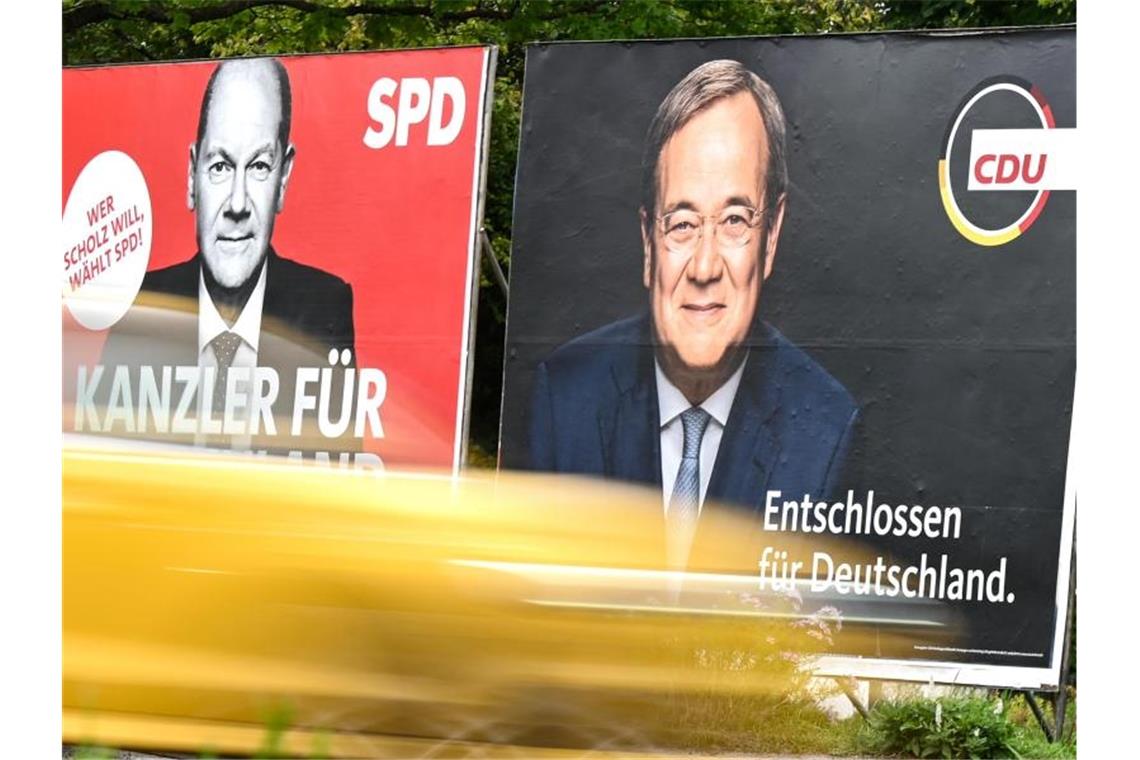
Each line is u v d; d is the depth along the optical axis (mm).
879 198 13359
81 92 15695
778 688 12000
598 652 9758
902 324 13250
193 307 15273
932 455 13078
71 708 10180
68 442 15531
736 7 21781
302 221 14914
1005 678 12789
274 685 9773
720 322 13680
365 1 21266
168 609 10008
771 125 13625
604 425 13938
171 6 20781
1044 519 12789
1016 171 13023
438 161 14531
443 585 9562
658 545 13680
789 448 13445
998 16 20594
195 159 15328
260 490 10062
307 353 14805
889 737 12383
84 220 15680
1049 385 12852
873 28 22500
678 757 10367
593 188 14062
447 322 14398
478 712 9484
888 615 13031
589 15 20562
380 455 14516
